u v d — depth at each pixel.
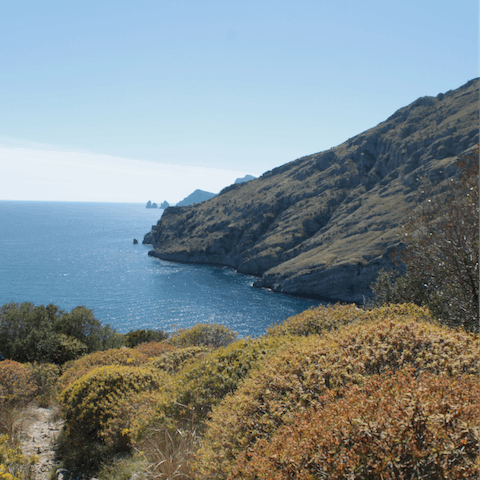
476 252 8.87
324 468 3.00
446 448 2.68
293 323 9.19
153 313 79.25
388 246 93.56
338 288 96.81
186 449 5.31
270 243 139.25
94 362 11.64
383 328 5.66
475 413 2.87
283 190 172.75
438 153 118.31
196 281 117.75
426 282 11.82
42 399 10.59
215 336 14.01
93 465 6.70
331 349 5.33
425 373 4.08
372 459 2.83
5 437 6.26
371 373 4.68
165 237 192.88
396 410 3.10
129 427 6.81
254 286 113.38
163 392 7.27
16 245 196.38
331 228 126.62
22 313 18.45
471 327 8.73
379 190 130.75
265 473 3.32
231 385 6.51
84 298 91.31
